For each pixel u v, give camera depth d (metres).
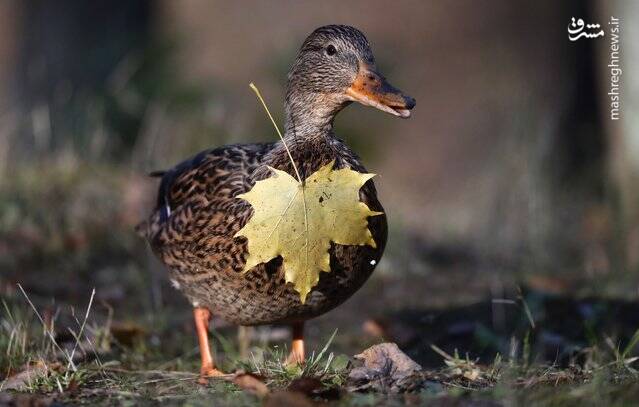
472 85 26.55
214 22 27.27
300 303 7.98
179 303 11.25
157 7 20.73
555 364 8.12
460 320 10.16
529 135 15.91
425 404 6.82
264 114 17.30
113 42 18.27
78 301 10.88
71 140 15.85
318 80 8.00
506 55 26.55
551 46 26.58
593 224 15.55
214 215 8.03
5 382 7.77
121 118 16.69
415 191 22.83
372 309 11.10
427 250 13.92
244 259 7.85
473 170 25.17
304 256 7.60
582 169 19.27
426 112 26.25
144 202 13.73
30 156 15.40
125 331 9.38
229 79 26.48
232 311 8.20
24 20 19.09
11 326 9.20
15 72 18.98
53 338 8.55
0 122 16.53
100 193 13.80
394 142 25.19
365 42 8.03
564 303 10.28
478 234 14.67
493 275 12.55
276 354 8.19
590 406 6.62
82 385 7.72
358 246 7.90
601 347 9.08
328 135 8.14
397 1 27.22
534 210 14.45
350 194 7.63
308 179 7.59
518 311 10.08
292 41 17.58
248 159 8.28
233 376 8.01
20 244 12.23
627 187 15.80
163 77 17.14
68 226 12.84
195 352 9.52
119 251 12.54
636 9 16.19
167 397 7.28
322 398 7.05
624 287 11.40
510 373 7.39
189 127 16.16
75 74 18.38
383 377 7.48
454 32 27.08
